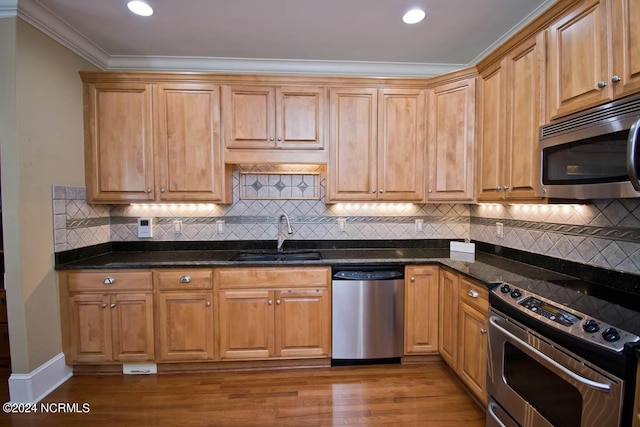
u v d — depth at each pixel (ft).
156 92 8.10
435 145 8.34
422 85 8.41
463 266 7.27
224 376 7.68
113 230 9.18
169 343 7.62
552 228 6.67
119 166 8.14
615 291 5.15
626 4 4.10
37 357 6.77
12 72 6.22
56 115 7.20
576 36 4.88
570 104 5.00
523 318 4.86
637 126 3.65
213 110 8.21
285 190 9.52
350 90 8.40
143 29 7.43
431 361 8.33
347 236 9.65
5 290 6.93
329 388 7.17
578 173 4.81
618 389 3.44
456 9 6.68
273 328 7.79
